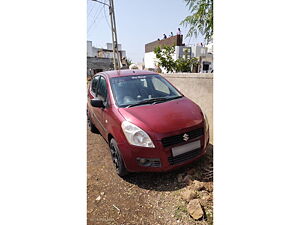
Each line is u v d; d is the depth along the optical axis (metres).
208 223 1.61
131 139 1.99
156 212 1.79
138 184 2.17
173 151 1.97
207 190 1.98
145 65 15.74
